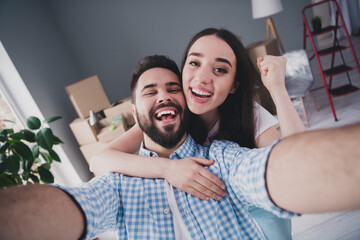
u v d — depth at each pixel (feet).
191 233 2.31
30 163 5.64
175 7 13.05
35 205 1.33
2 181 5.30
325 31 8.50
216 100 2.81
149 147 2.94
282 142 1.20
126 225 2.38
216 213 2.33
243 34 14.43
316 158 0.97
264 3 10.88
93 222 1.70
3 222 1.16
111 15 12.32
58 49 10.87
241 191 1.94
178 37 13.52
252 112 3.32
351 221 5.08
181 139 2.81
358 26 16.30
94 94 8.56
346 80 10.61
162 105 2.61
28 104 7.72
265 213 2.96
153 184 2.55
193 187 2.36
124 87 13.41
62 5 11.45
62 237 1.36
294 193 1.03
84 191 1.91
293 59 8.91
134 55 13.16
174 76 2.81
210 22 13.76
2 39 7.16
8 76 7.38
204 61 2.74
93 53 12.53
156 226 2.36
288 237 3.09
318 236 5.01
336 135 0.99
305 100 10.39
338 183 0.90
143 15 12.74
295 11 14.93
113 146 3.42
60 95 9.57
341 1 15.83
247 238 2.39
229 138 3.31
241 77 3.15
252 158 1.71
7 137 5.37
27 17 8.95
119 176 2.66
